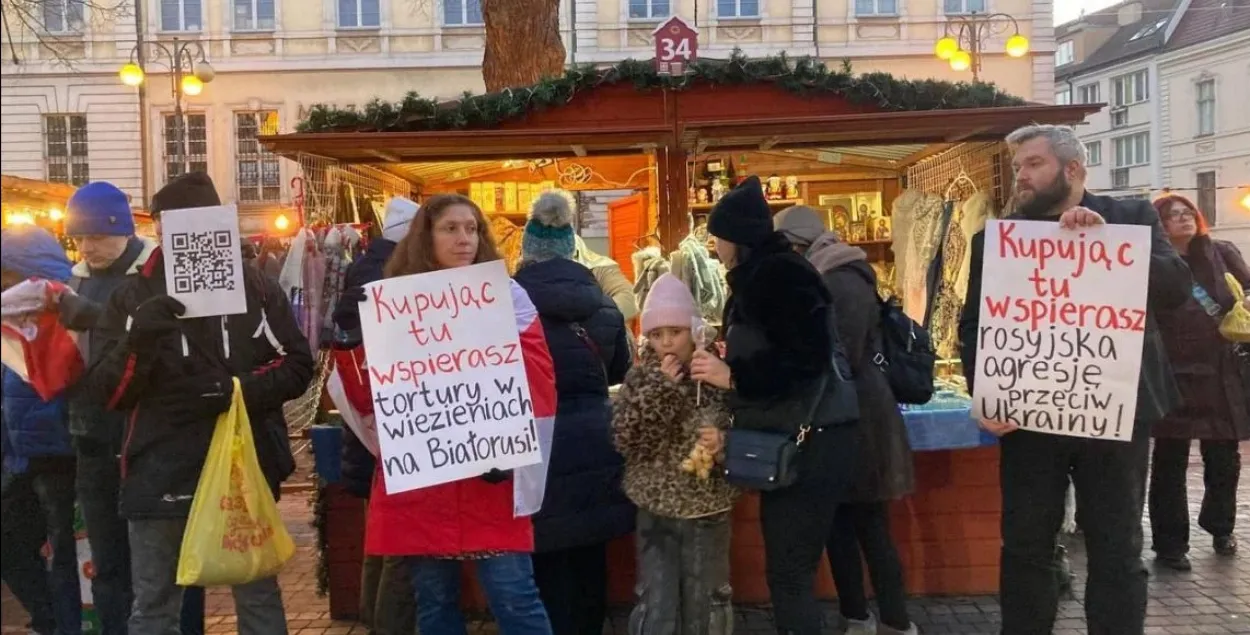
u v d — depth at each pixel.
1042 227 3.12
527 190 7.55
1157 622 4.24
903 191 7.33
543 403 3.08
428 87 24.45
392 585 3.82
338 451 4.36
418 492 2.95
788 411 3.03
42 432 3.57
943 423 4.18
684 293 3.35
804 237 3.73
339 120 5.09
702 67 5.14
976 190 5.80
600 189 7.57
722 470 3.30
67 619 3.76
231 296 3.07
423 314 2.95
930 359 3.82
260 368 3.23
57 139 23.66
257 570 3.09
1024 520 3.22
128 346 2.96
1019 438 3.23
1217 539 5.17
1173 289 3.17
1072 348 3.09
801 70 5.14
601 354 3.72
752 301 2.96
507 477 2.97
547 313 3.58
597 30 23.72
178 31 24.20
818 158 7.09
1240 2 33.25
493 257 3.13
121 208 3.47
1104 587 3.16
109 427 3.48
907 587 4.52
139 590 3.13
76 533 4.08
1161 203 4.91
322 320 5.10
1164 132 36.16
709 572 3.38
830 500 3.11
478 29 24.36
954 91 5.11
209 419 3.10
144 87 23.64
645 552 3.43
